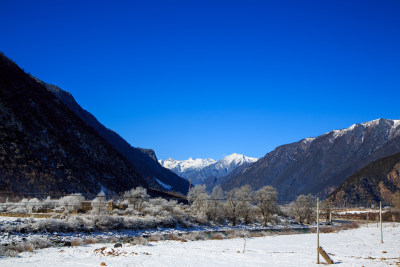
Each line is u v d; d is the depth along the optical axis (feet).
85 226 172.55
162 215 228.63
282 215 341.82
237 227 264.72
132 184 412.57
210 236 197.26
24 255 106.32
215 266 89.25
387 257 105.81
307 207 323.37
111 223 183.73
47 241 133.18
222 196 281.74
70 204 208.23
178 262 94.27
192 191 294.87
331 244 150.10
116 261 93.56
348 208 553.23
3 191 238.89
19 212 192.54
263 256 108.78
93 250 119.14
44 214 187.21
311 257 107.14
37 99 412.16
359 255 111.86
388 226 289.74
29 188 260.21
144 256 104.12
